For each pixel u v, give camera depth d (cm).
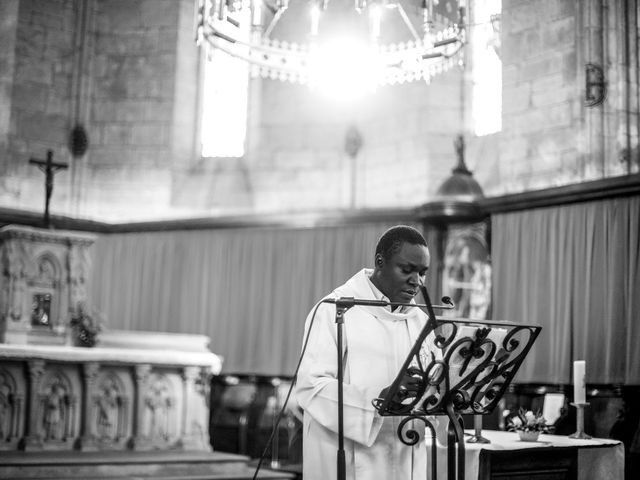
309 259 1251
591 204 938
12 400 915
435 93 1275
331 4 1230
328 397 366
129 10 1475
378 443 377
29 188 1380
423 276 386
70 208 1411
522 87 1136
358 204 1338
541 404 955
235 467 935
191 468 901
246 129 1444
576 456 573
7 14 1405
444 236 1116
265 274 1277
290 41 1312
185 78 1461
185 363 1016
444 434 417
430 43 900
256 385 1259
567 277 953
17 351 895
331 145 1377
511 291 1020
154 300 1331
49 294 976
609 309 899
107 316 1349
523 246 1011
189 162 1451
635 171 1023
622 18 1047
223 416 1258
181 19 1462
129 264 1356
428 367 347
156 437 1001
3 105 1380
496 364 376
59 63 1436
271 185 1403
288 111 1415
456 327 364
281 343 1252
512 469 540
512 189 1135
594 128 1036
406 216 1170
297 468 1075
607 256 915
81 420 952
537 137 1109
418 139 1277
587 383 910
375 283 394
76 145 1428
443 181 1138
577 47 1064
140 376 984
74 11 1455
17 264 951
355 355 382
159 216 1413
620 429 860
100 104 1458
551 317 966
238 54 934
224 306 1295
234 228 1305
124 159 1440
